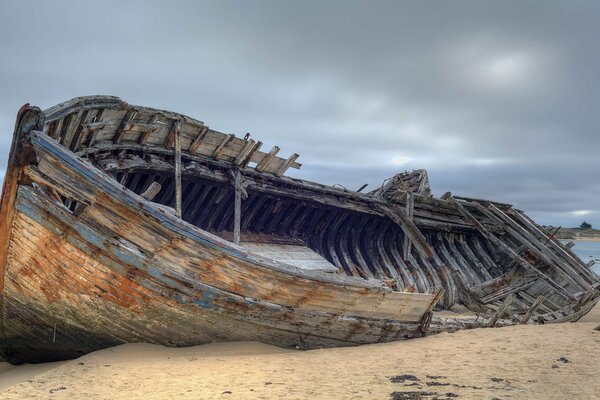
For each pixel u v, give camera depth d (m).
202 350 7.75
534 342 9.10
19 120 6.57
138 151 9.40
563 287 14.09
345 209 14.32
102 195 6.73
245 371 6.77
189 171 10.25
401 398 5.71
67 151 6.65
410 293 9.27
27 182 6.89
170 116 9.35
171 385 6.14
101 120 8.33
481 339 9.54
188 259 7.15
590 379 6.48
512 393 5.87
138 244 6.98
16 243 7.14
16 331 7.97
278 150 11.76
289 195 12.73
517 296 14.20
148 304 7.28
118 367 6.86
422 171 16.91
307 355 7.92
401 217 14.62
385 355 8.09
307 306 8.09
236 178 11.07
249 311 7.71
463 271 15.36
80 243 6.94
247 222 12.62
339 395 5.81
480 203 16.36
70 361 7.71
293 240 13.47
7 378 7.47
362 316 8.80
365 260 15.16
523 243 15.12
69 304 7.36
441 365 7.38
